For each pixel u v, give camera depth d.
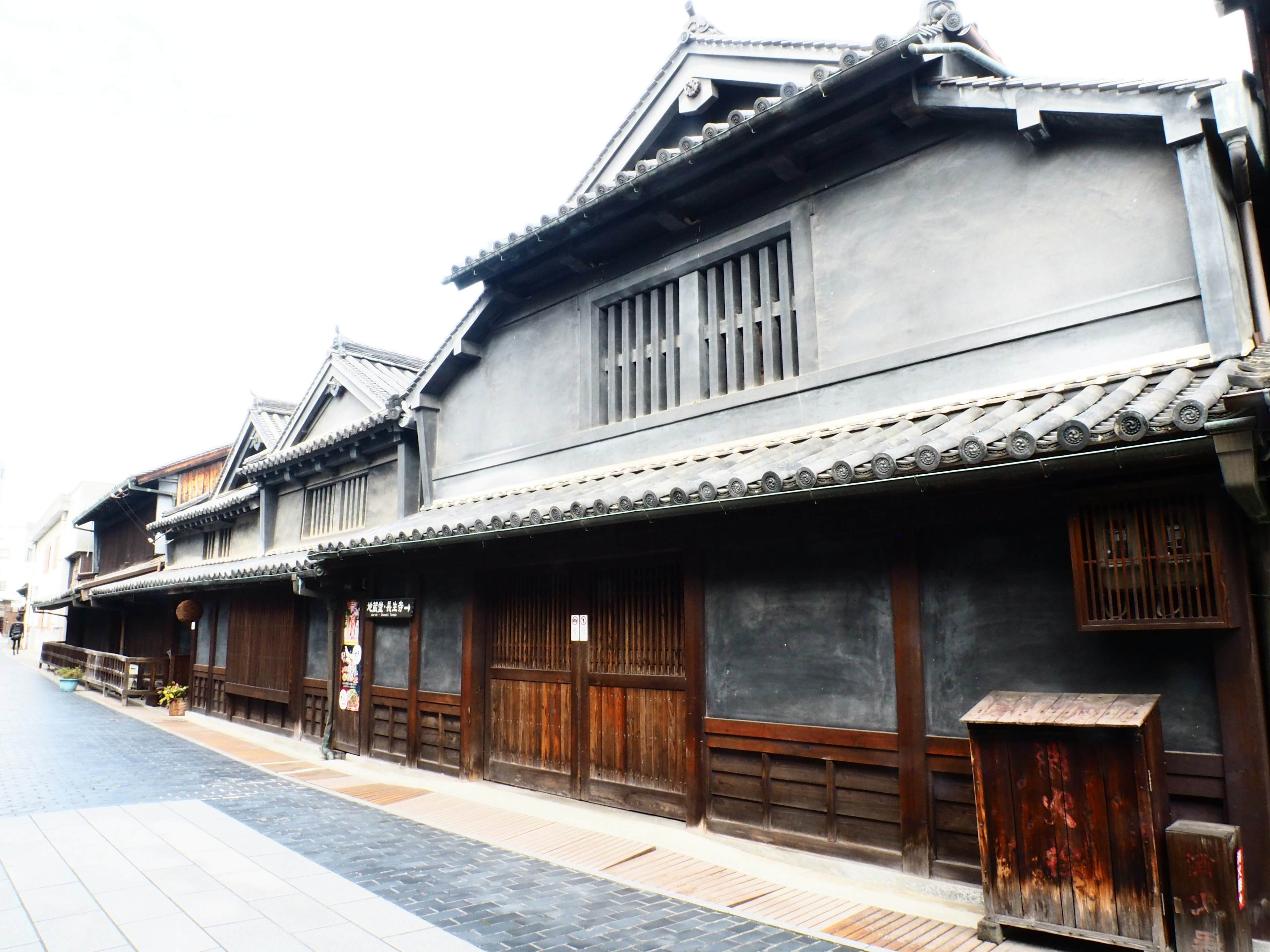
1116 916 4.57
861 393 7.34
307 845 7.58
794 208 8.09
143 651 24.64
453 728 10.70
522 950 5.13
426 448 12.34
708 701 7.61
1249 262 5.93
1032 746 4.93
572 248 9.73
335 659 13.34
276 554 16.77
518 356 11.22
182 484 27.41
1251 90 5.65
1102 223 6.15
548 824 8.20
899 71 6.51
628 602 8.73
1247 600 4.70
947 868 5.89
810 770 6.82
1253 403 3.99
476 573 10.53
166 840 7.69
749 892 6.16
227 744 14.59
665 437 8.96
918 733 6.10
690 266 9.02
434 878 6.59
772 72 8.09
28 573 61.69
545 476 10.43
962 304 6.84
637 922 5.61
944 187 7.07
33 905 5.89
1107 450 4.55
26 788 10.39
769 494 5.98
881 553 6.53
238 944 5.20
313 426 16.34
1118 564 5.04
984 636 5.88
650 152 9.38
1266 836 4.54
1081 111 6.02
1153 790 4.52
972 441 4.97
